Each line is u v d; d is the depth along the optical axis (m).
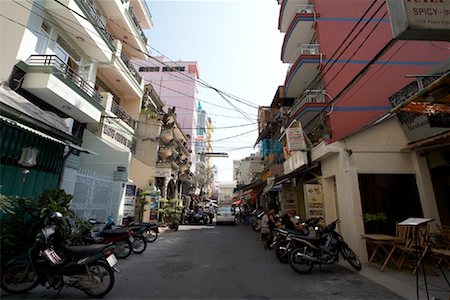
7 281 4.28
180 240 11.05
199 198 41.03
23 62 7.26
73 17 8.61
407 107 4.75
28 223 5.15
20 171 6.31
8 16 7.39
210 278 5.32
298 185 12.86
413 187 7.34
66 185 8.14
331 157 8.44
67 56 9.86
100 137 11.62
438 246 6.02
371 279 5.23
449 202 7.11
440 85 3.88
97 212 9.80
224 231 15.42
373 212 7.10
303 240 5.94
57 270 4.06
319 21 13.66
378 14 13.70
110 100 12.01
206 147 47.91
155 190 16.58
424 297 4.21
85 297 4.12
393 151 7.51
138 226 8.48
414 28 3.20
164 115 21.88
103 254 4.21
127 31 14.55
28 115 5.83
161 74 34.38
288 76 14.62
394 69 12.73
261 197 25.39
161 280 5.14
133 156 17.98
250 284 4.93
